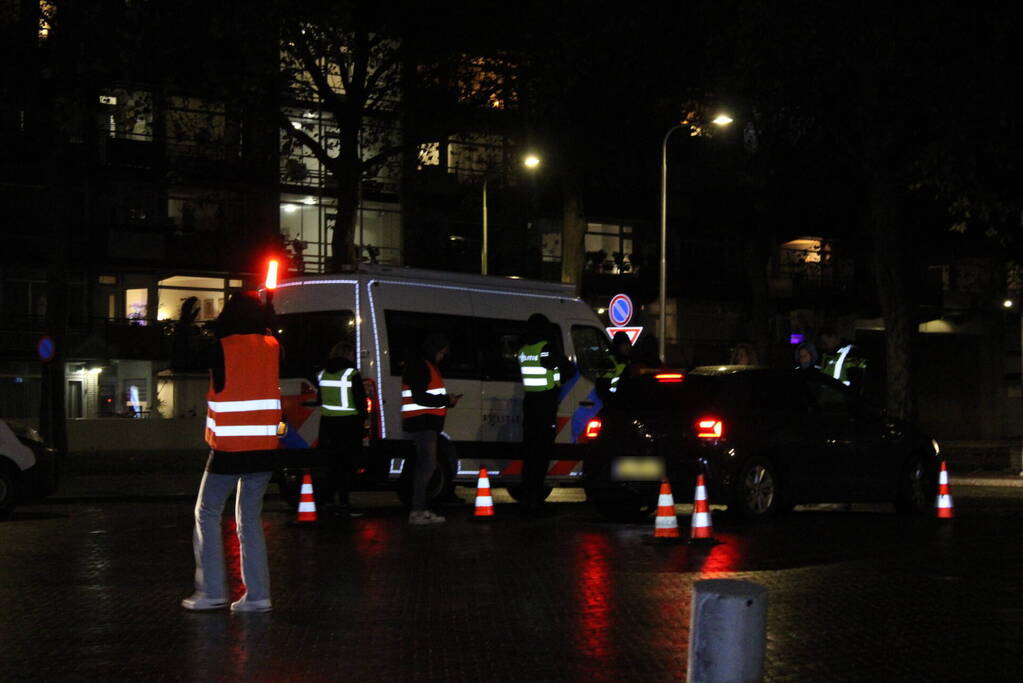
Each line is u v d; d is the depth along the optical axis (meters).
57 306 29.11
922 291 61.69
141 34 27.94
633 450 14.64
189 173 44.75
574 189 32.97
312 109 35.53
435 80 32.88
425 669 6.94
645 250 57.41
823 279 61.66
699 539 12.34
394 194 50.34
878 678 6.70
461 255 51.78
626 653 7.35
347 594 9.46
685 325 59.19
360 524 14.59
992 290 61.12
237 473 8.62
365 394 15.62
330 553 11.83
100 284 45.75
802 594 9.35
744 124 40.84
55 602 9.17
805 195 48.75
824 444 15.11
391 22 30.92
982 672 6.84
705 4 27.61
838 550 11.92
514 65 31.88
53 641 7.75
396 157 49.41
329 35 30.17
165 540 13.09
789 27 24.75
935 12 24.03
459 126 33.75
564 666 7.00
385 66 31.25
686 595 9.39
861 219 52.00
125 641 7.74
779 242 59.00
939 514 15.00
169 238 45.84
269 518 15.47
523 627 8.15
